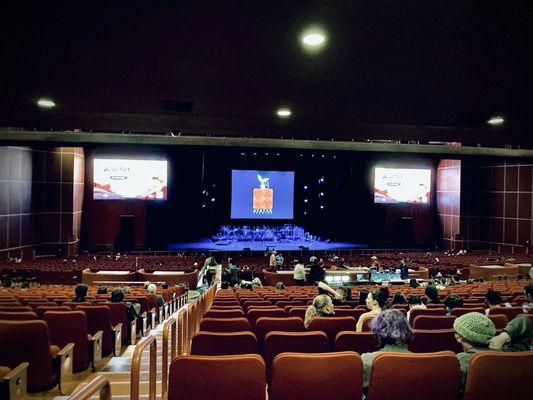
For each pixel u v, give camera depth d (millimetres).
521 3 3535
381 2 3600
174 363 2459
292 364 2510
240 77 5562
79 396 1900
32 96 6543
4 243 21016
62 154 24609
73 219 24797
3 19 4012
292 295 9594
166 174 26672
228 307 6789
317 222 32094
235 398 2479
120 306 6391
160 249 27844
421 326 4891
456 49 4520
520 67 4984
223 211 31094
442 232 30688
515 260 21797
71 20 4027
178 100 6668
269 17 3916
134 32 4270
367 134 9883
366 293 8562
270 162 30219
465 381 2578
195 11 3836
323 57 4840
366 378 2627
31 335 3803
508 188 26797
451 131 9141
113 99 6680
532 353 2516
